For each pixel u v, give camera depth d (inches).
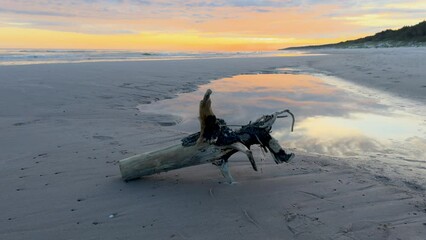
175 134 128.2
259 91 230.4
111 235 62.4
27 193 78.5
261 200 74.7
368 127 138.2
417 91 215.3
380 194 77.1
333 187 80.9
